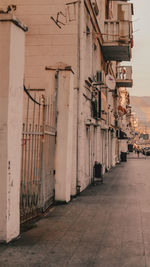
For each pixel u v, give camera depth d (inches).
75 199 405.4
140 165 1243.8
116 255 197.9
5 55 216.5
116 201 392.5
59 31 444.8
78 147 443.8
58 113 377.7
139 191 485.7
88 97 517.3
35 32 449.7
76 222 282.7
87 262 185.6
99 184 577.6
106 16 812.0
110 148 1051.3
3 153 215.6
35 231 251.8
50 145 353.1
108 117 910.4
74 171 429.1
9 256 194.2
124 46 685.3
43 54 447.2
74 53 441.1
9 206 218.7
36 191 302.5
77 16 441.4
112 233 248.1
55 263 183.5
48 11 447.2
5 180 215.5
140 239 232.7
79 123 443.2
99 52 665.0
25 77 448.8
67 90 378.0
